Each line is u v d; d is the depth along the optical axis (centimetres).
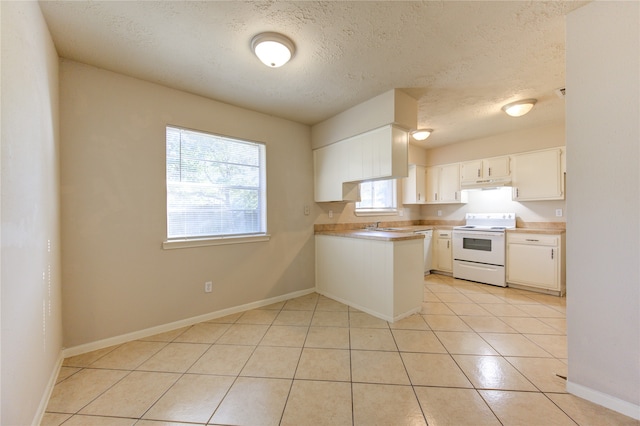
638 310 138
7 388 108
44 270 158
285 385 173
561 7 156
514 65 221
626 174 141
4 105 108
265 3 154
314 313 297
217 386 172
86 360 203
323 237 362
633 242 140
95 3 152
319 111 320
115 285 228
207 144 285
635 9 137
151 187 246
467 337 236
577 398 157
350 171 319
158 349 220
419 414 147
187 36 184
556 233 347
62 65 205
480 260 414
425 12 162
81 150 213
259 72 230
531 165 392
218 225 292
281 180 340
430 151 520
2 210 105
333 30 178
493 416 145
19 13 124
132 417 147
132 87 237
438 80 246
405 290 282
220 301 288
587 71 152
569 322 162
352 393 164
